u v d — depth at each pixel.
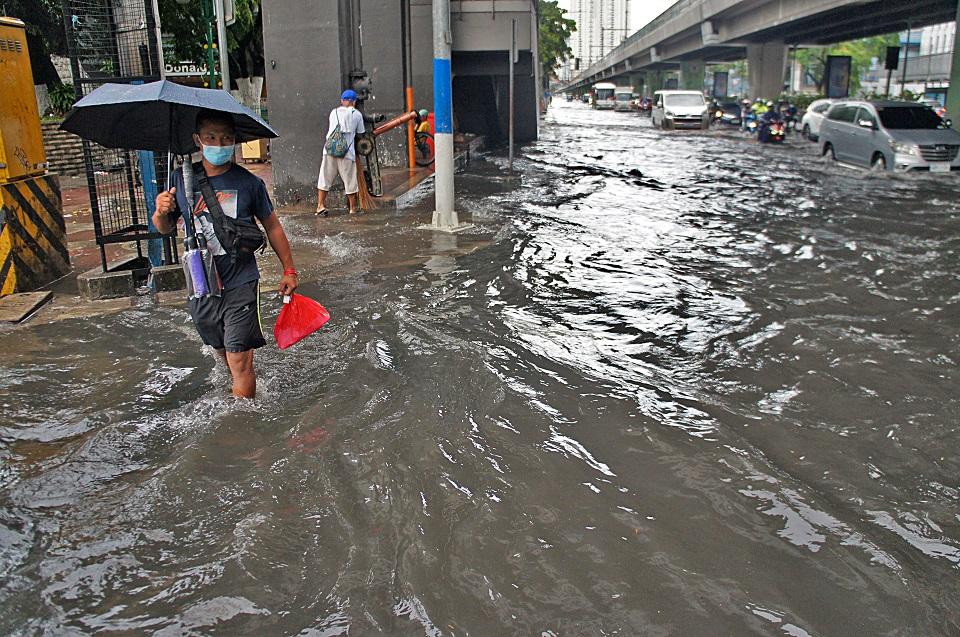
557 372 5.32
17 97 7.61
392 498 3.61
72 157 18.30
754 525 3.46
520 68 26.20
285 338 4.91
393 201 13.08
